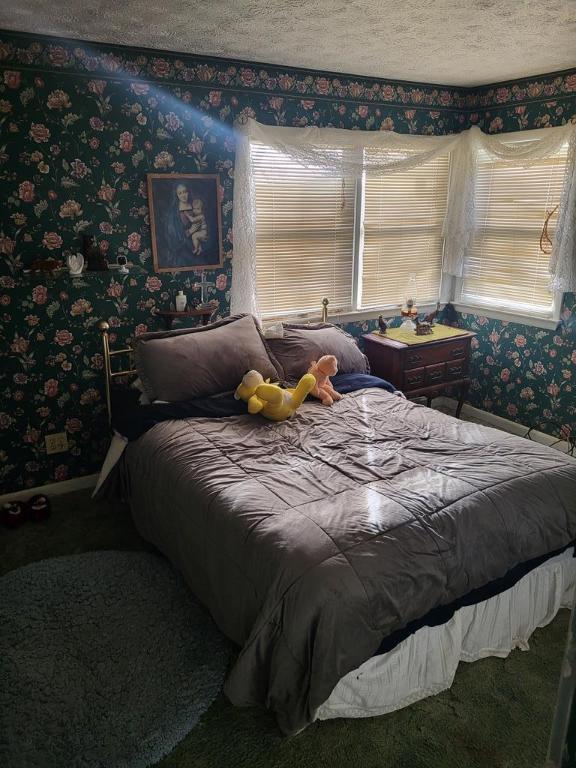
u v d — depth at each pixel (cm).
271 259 372
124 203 312
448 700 197
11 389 304
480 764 174
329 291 402
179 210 328
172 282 338
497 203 414
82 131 292
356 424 281
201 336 316
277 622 175
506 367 425
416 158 397
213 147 331
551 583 229
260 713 189
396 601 178
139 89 302
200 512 218
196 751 176
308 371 335
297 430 273
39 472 322
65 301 308
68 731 180
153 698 192
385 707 191
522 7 228
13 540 284
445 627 200
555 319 385
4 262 288
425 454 246
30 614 230
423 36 271
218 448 252
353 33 266
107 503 320
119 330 328
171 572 255
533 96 374
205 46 291
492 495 210
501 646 217
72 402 322
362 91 371
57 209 295
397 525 192
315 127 356
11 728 181
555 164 374
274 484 220
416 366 392
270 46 290
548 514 214
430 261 444
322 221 385
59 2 221
